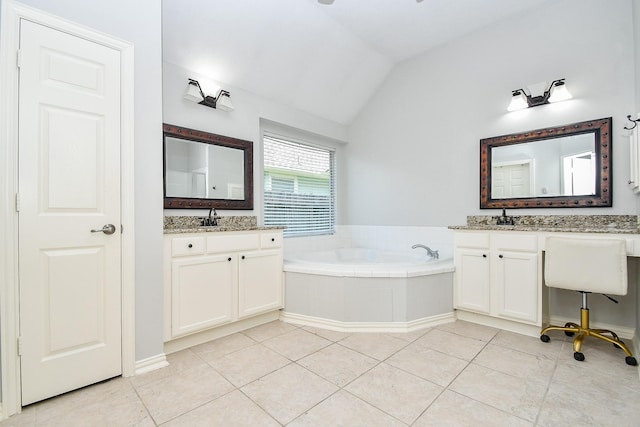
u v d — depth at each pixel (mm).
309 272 2500
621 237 1907
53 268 1473
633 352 1982
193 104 2662
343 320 2373
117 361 1666
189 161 2645
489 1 2627
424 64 3426
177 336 1974
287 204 3623
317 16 2760
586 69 2445
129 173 1696
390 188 3736
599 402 1434
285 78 3164
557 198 2555
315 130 3736
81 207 1551
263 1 2475
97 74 1601
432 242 3371
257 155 3156
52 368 1469
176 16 2303
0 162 1341
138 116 1740
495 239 2398
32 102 1419
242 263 2342
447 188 3248
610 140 2320
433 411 1371
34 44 1426
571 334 2287
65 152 1506
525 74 2752
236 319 2299
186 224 2574
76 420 1323
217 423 1299
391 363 1834
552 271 2045
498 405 1415
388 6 2672
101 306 1617
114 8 1660
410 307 2381
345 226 4180
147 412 1375
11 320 1364
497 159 2893
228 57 2713
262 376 1688
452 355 1941
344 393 1518
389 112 3748
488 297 2436
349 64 3387
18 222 1384
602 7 2385
